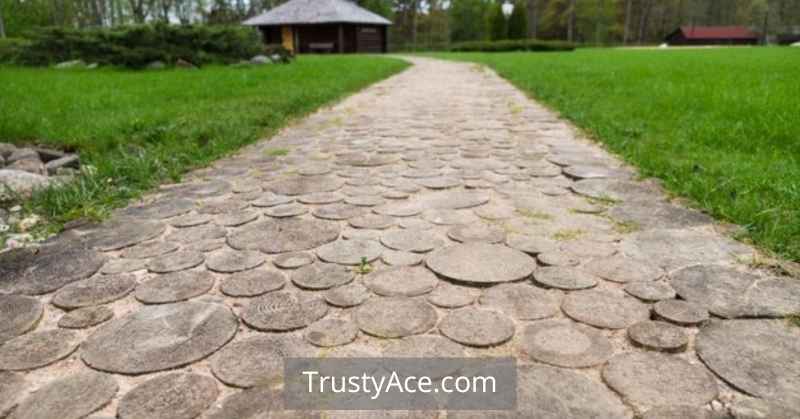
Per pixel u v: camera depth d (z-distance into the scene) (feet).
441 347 4.65
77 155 12.37
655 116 15.72
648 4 164.96
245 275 6.09
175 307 5.40
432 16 168.04
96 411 3.96
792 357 4.36
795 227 6.70
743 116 14.71
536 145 13.24
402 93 26.68
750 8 156.25
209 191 9.63
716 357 4.39
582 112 17.11
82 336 4.92
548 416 3.81
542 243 6.85
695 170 9.64
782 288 5.47
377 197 9.03
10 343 4.82
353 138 14.70
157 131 13.85
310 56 73.51
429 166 11.21
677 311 5.08
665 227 7.32
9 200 9.10
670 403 3.89
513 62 47.78
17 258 6.70
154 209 8.62
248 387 4.18
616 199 8.64
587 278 5.83
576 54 66.69
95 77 31.14
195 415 3.88
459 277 5.91
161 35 42.16
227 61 44.86
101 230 7.68
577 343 4.65
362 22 101.50
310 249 6.81
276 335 4.87
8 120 15.19
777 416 3.72
